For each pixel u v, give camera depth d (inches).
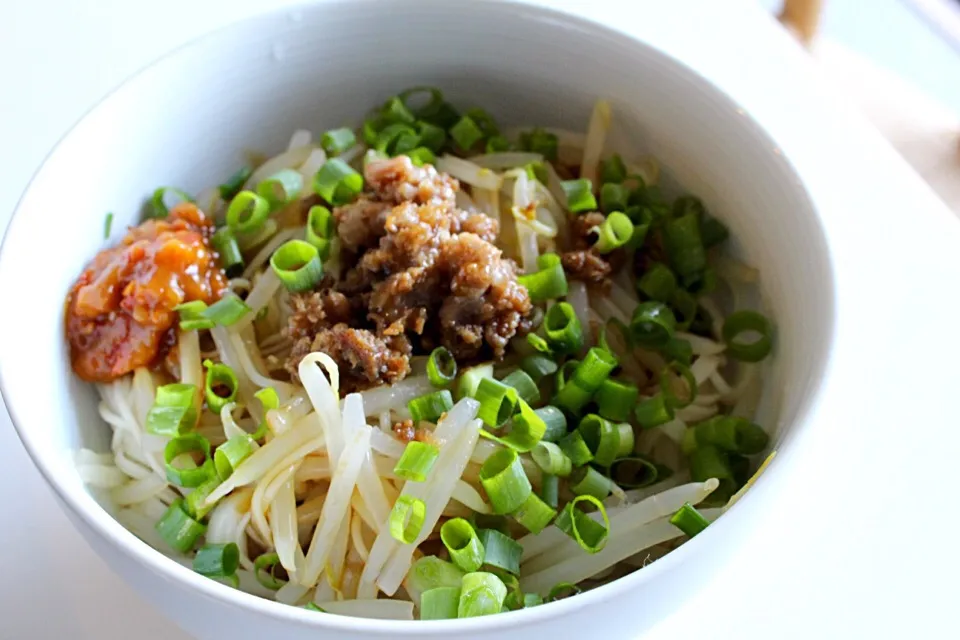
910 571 11.3
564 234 13.3
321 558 11.2
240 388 12.1
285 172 13.1
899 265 13.3
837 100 14.8
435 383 11.8
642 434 12.4
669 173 13.5
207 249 12.7
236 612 9.5
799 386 11.2
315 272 12.3
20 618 11.0
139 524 11.8
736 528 10.0
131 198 12.6
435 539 11.5
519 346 12.4
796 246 11.9
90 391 12.1
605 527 11.2
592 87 13.4
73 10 15.2
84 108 14.2
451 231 12.3
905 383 12.5
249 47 12.9
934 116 17.9
